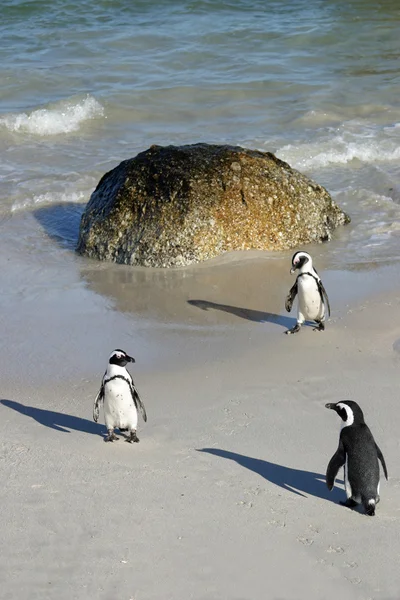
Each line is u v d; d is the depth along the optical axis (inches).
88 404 408.2
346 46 1170.6
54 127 907.4
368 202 705.6
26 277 576.7
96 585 276.1
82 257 620.1
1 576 279.6
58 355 461.7
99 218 621.9
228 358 452.8
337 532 303.0
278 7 1341.0
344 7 1336.1
